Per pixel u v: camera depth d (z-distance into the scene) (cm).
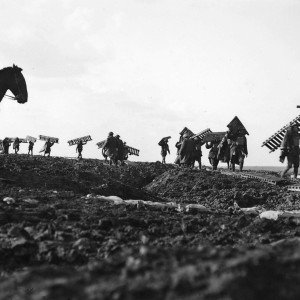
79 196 1559
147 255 581
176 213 1353
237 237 1086
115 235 1030
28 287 542
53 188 1941
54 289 515
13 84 2102
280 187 2500
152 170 3109
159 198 2258
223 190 2453
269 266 507
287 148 2606
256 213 1485
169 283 489
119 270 562
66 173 2325
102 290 498
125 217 1163
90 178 2373
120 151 3341
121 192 2108
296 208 1984
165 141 4112
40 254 891
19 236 977
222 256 551
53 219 1142
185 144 3231
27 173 2055
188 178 2717
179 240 1008
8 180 1838
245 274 490
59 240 980
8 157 2739
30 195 1455
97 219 1137
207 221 1198
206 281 488
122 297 485
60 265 866
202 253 571
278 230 1162
